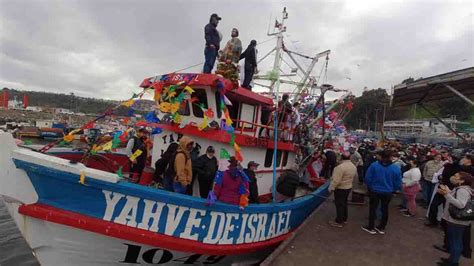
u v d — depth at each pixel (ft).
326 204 29.48
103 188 13.57
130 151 20.68
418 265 17.60
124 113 17.20
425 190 31.32
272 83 29.71
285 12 28.58
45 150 17.12
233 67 19.69
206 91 18.57
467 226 17.70
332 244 20.10
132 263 15.62
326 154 35.70
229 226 16.75
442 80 25.22
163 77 19.83
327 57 30.60
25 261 25.00
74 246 14.25
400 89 31.91
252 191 18.65
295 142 28.19
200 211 15.43
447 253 19.19
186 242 15.23
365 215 27.04
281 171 26.22
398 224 24.81
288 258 17.75
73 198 13.64
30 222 13.84
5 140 13.70
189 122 19.43
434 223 24.35
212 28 20.95
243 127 21.18
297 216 23.75
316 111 34.55
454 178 17.25
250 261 20.59
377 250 19.44
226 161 18.76
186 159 16.06
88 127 16.39
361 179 42.57
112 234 13.79
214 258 18.01
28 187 13.66
